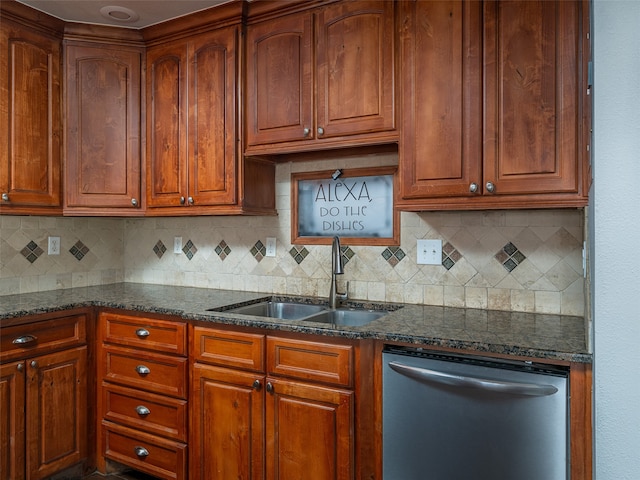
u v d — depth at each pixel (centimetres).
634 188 111
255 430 195
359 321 228
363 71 207
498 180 176
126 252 323
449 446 158
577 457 142
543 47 169
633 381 112
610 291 113
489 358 156
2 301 238
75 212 257
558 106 167
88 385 243
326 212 253
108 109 262
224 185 241
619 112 112
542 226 204
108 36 261
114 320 239
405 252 233
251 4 233
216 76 243
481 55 179
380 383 173
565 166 165
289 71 226
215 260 290
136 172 267
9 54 233
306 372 184
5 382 208
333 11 215
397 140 200
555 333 167
